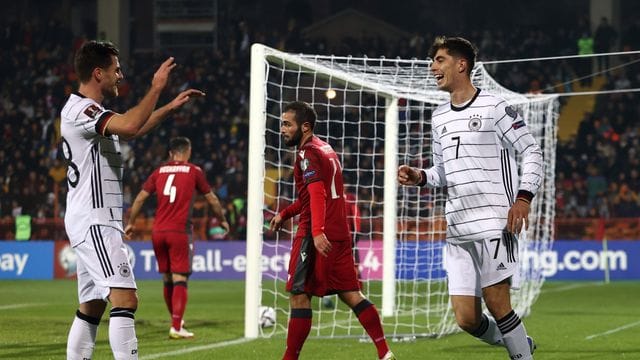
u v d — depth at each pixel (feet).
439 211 150.51
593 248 196.44
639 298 148.87
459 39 55.52
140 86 274.57
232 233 206.39
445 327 100.89
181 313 90.38
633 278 195.72
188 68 273.54
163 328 101.04
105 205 50.90
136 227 207.41
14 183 235.40
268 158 238.27
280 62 94.12
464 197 54.85
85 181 50.80
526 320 112.16
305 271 62.39
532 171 53.26
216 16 306.76
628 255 195.72
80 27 335.06
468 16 323.57
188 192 91.66
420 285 154.40
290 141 63.31
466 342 86.84
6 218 211.61
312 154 61.36
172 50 310.45
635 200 216.33
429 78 101.60
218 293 161.17
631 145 232.32
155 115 50.44
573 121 255.29
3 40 287.07
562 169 228.22
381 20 317.63
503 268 54.39
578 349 82.38
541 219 149.07
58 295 155.33
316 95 245.65
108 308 124.36
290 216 64.69
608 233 198.49
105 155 51.19
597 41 257.34
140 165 236.84
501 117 54.54
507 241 54.49
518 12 322.96
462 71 55.47
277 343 85.40
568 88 258.16
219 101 260.62
